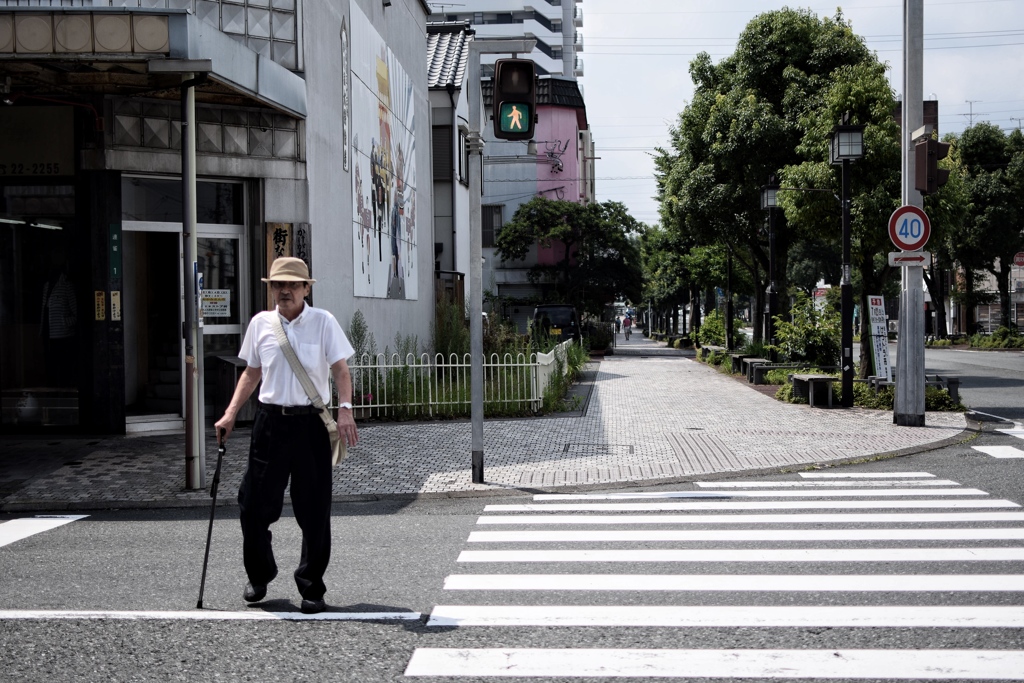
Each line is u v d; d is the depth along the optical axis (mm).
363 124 17641
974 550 6645
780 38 27188
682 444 12430
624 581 5906
